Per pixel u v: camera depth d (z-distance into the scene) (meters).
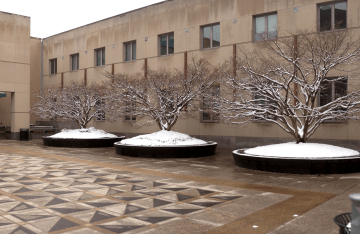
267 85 12.68
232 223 5.80
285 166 11.09
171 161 14.50
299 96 17.14
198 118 21.52
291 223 5.80
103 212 6.45
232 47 20.25
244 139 19.69
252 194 8.05
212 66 20.25
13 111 27.75
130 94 19.02
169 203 7.16
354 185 9.15
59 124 32.22
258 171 11.58
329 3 17.23
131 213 6.39
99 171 11.57
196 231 5.39
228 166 12.90
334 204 7.09
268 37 15.34
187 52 22.22
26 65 28.36
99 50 28.56
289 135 18.06
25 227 5.52
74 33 30.34
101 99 24.05
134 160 14.78
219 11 20.84
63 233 5.25
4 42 27.20
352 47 14.52
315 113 12.52
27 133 27.06
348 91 14.23
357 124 16.02
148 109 17.92
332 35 13.14
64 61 31.36
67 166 12.75
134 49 25.98
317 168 10.80
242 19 19.91
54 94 26.25
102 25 27.88
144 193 8.12
